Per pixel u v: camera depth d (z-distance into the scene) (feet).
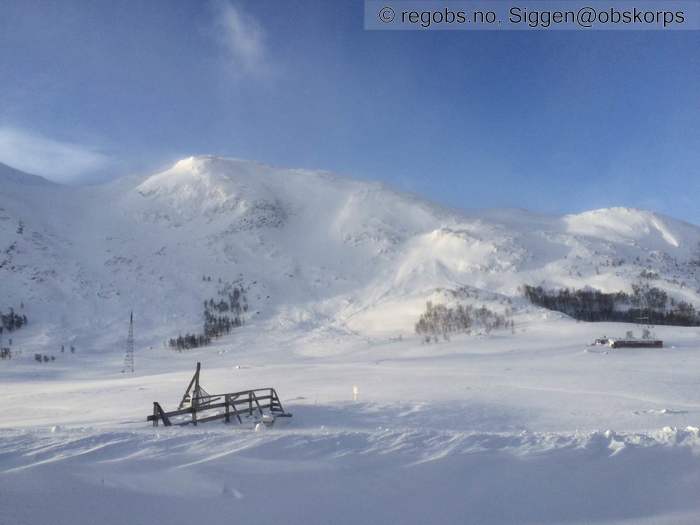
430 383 160.56
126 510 30.01
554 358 278.87
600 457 40.57
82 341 560.20
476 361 283.79
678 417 88.17
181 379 227.61
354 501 32.91
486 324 461.78
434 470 37.47
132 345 539.70
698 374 187.32
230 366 399.24
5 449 38.55
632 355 279.49
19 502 29.66
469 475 36.99
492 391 134.31
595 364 237.04
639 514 32.63
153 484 33.24
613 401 114.21
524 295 597.93
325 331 570.05
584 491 35.27
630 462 39.65
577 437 45.73
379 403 97.96
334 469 36.94
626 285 605.73
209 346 536.01
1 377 367.45
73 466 35.06
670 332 392.88
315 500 32.71
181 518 29.78
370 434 45.37
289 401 103.55
